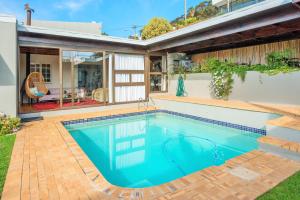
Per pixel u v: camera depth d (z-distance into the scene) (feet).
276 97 22.44
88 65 39.14
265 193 8.48
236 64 28.86
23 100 32.37
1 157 12.42
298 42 24.75
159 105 31.83
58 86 38.34
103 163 15.46
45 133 17.62
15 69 20.76
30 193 8.66
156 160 15.94
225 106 22.44
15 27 20.63
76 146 14.34
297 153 11.47
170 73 36.42
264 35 23.48
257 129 19.58
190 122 26.66
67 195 8.53
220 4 37.96
